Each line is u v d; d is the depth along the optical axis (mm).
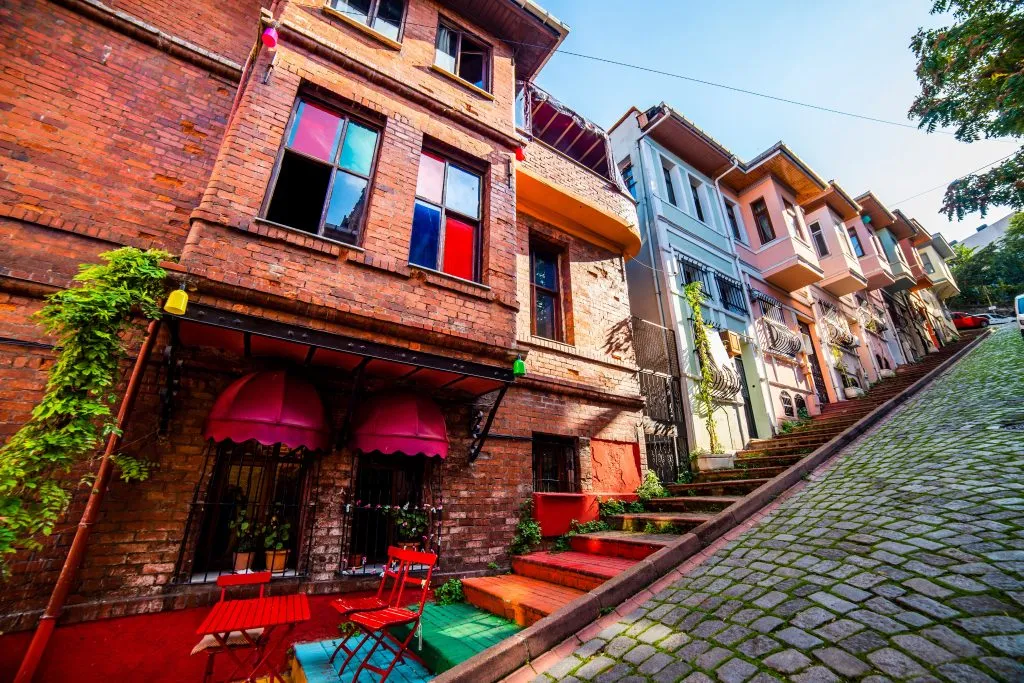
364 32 6395
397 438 4996
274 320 4301
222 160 4594
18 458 3109
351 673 3707
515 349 5969
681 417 10266
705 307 12203
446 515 5930
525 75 9375
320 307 4598
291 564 4949
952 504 4316
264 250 4527
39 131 4852
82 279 3627
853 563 3682
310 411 4625
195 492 4465
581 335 8680
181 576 4262
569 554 6188
